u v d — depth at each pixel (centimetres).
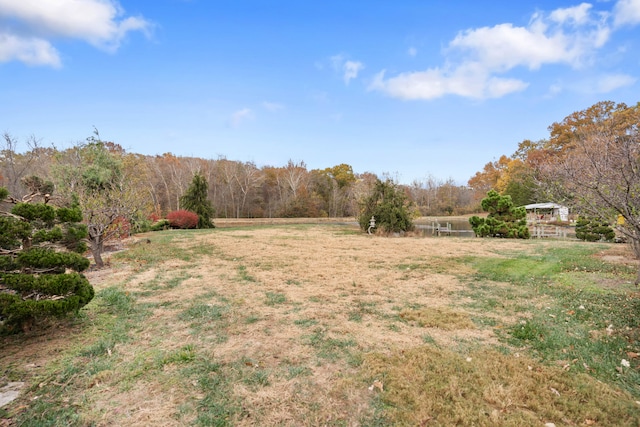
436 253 956
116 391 257
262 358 312
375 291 550
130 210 995
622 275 632
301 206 4116
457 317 422
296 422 221
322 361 307
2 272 344
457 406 238
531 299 503
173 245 1104
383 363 300
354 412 232
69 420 222
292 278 639
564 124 3447
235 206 4131
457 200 5800
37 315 341
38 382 269
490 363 300
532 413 232
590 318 413
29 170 2077
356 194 2375
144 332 374
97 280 619
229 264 779
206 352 324
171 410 233
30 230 370
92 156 1393
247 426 217
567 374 282
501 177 4653
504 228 1548
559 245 1127
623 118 2522
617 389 262
